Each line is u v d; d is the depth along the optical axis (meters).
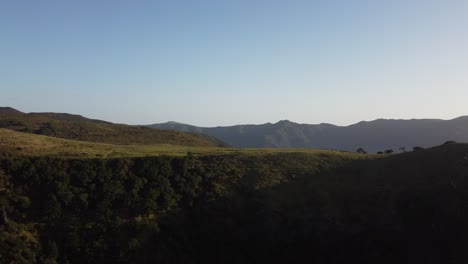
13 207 39.22
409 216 43.28
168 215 43.19
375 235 41.47
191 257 39.91
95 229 39.19
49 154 48.47
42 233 38.03
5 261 33.59
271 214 43.75
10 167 43.59
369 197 47.25
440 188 44.97
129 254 37.78
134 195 43.91
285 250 40.66
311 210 44.94
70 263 36.44
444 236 39.72
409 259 38.97
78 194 42.25
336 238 41.25
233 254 40.47
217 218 43.41
